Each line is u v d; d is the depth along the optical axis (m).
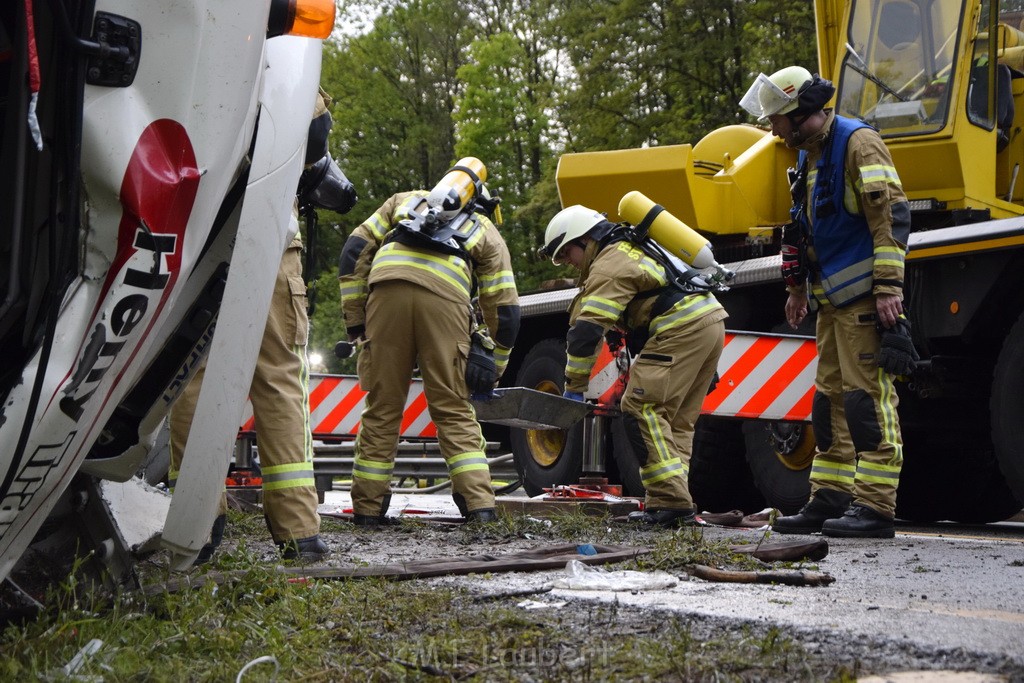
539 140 27.64
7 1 1.99
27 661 2.13
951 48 7.31
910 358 5.13
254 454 7.91
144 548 2.80
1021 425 5.87
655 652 2.16
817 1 8.04
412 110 33.41
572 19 25.56
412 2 33.06
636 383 5.70
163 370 2.66
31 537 2.24
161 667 2.11
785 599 2.99
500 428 10.01
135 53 2.00
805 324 7.31
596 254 5.91
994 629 2.47
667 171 7.93
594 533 5.12
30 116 1.79
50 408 2.01
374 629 2.52
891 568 3.79
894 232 5.12
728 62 24.39
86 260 2.01
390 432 5.62
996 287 6.12
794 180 5.53
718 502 7.99
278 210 2.44
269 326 3.56
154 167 2.04
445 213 5.53
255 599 2.69
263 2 2.19
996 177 7.98
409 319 5.50
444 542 4.72
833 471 5.50
